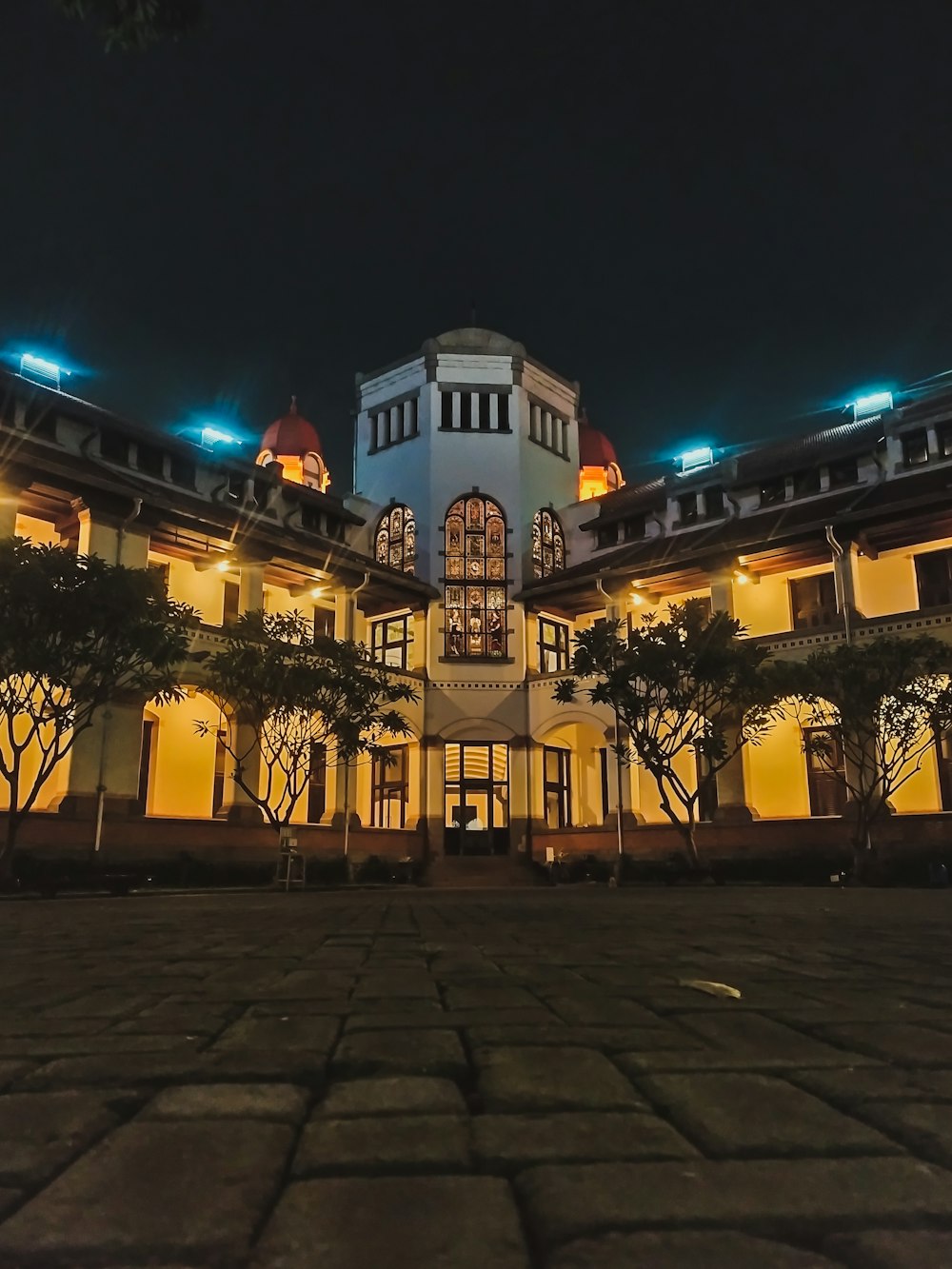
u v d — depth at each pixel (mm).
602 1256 1269
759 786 31609
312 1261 1274
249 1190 1574
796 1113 2043
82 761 24922
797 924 9156
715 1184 1574
